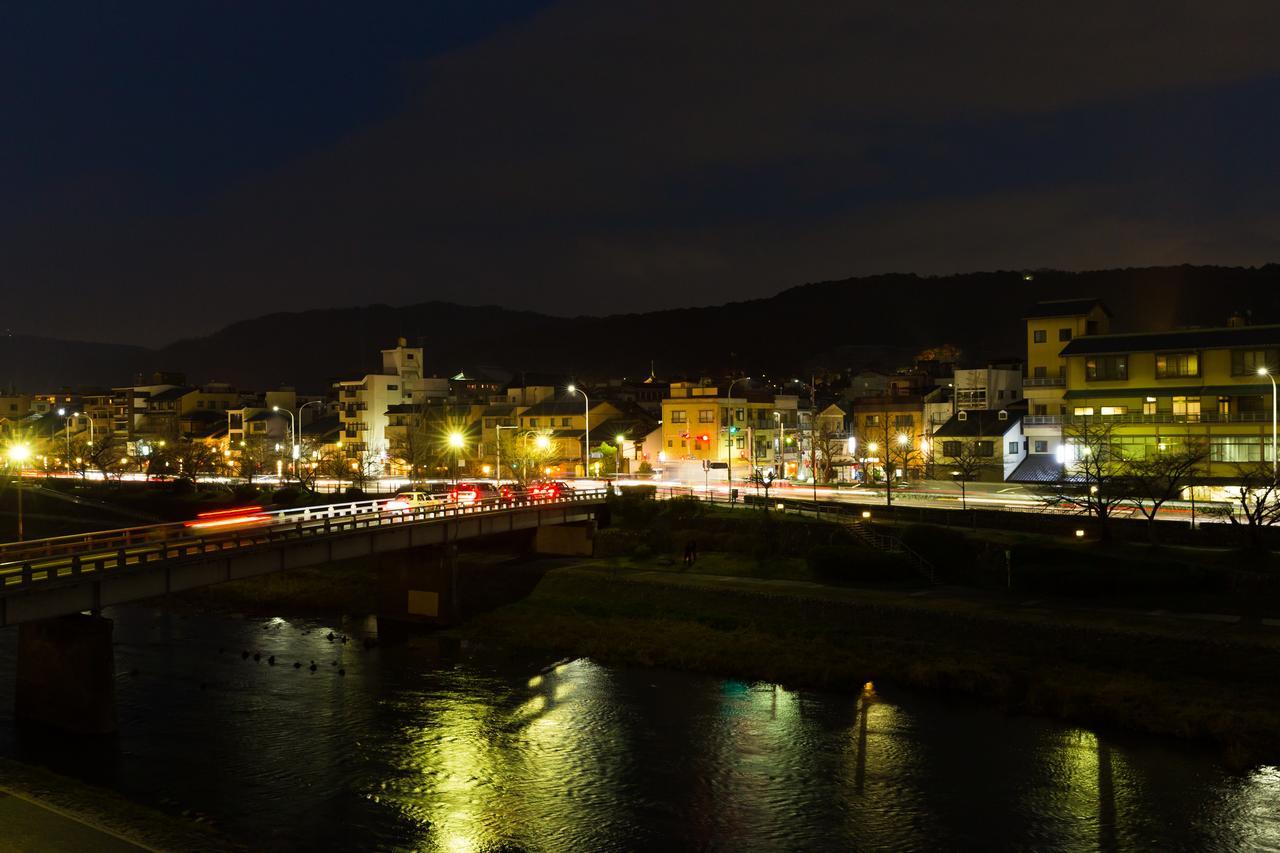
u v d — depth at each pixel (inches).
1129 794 1334.9
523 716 1723.7
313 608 2743.6
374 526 2256.4
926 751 1510.8
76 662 1606.8
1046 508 2923.2
